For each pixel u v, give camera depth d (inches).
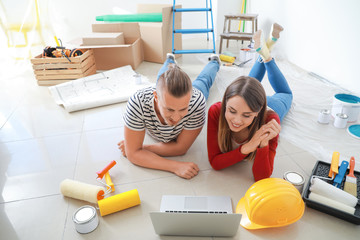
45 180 53.7
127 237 41.7
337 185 47.1
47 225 44.3
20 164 58.4
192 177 53.2
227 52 119.7
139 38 111.8
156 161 54.7
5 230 43.6
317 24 94.3
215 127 50.9
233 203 47.3
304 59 104.0
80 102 79.8
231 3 138.3
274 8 117.0
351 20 80.5
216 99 83.6
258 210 40.1
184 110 43.3
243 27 139.6
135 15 115.3
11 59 119.1
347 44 83.4
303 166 56.0
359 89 81.6
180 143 56.8
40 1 117.0
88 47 96.0
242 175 53.7
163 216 37.9
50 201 48.8
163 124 51.5
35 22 117.0
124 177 53.7
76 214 43.1
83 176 54.3
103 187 50.9
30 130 70.5
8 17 113.3
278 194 39.8
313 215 44.3
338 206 42.4
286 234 41.4
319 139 64.1
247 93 40.8
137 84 92.2
